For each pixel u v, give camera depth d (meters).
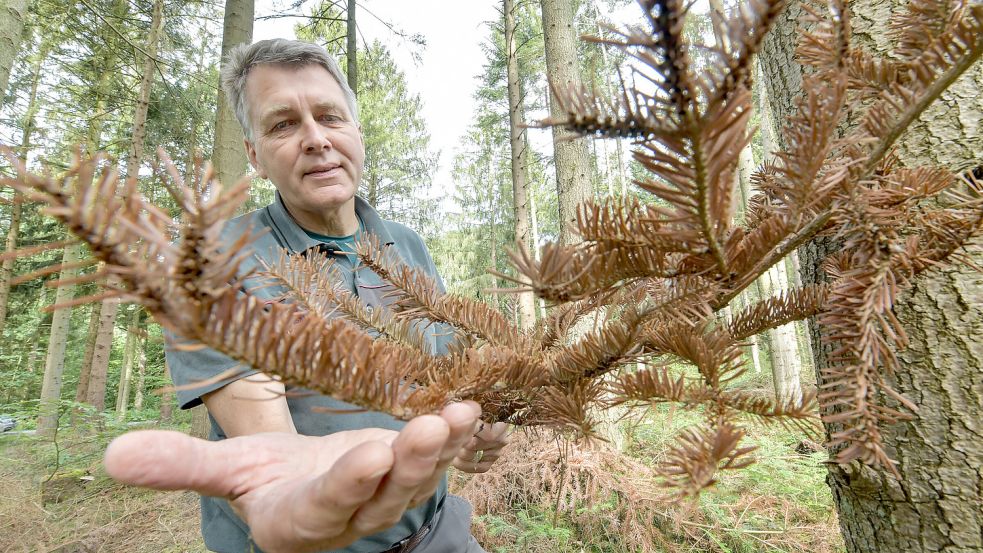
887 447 1.12
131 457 0.63
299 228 1.71
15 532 4.90
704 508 4.02
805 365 11.75
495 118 17.05
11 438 6.60
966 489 1.01
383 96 18.11
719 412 0.66
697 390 0.68
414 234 2.29
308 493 0.65
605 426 4.20
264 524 0.71
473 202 26.30
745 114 0.41
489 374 0.70
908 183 0.73
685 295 0.70
